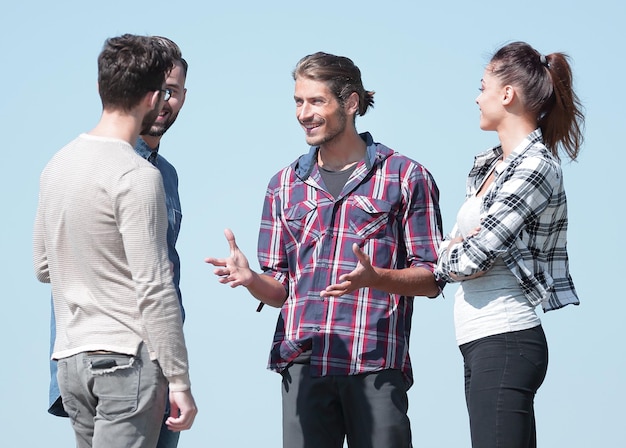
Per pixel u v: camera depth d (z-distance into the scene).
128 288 6.11
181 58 8.23
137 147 8.07
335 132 7.75
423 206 7.76
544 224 6.97
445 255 7.06
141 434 6.09
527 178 6.88
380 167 7.83
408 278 7.35
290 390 7.73
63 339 6.18
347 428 7.67
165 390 6.19
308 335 7.61
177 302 6.11
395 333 7.64
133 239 5.99
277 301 7.79
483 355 6.87
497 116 7.27
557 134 7.25
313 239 7.75
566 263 7.16
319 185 7.83
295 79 7.85
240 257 7.48
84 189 6.09
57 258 6.20
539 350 6.87
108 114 6.39
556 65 7.20
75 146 6.30
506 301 6.88
